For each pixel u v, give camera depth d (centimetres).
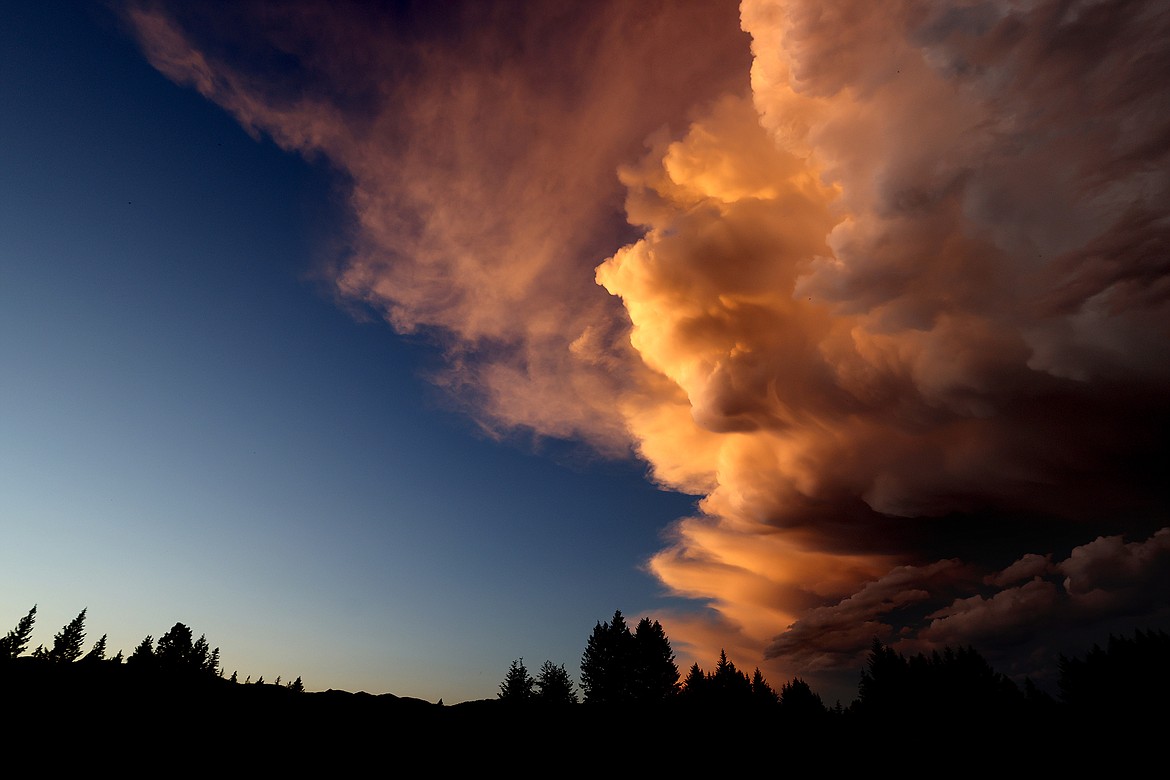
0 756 2558
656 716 4997
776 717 5800
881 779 4253
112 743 2920
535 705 5059
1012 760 4866
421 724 4009
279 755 3145
